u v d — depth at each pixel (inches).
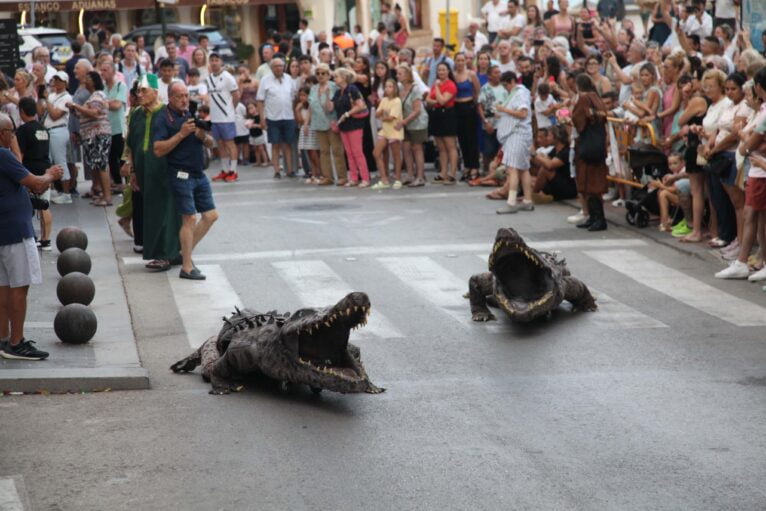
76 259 874.1
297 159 1493.6
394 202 1246.9
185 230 892.0
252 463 497.0
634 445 512.4
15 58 1422.2
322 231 1083.9
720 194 936.9
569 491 459.5
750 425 537.6
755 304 786.2
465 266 920.9
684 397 583.2
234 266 935.0
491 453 504.1
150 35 2397.9
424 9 2780.5
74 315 684.7
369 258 956.0
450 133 1334.9
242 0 2600.9
